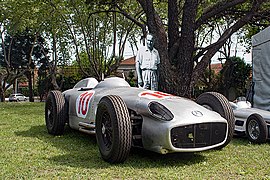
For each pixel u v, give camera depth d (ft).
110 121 15.28
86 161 15.67
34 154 17.06
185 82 32.22
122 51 80.53
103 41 78.89
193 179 12.85
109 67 80.18
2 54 112.27
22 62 115.24
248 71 80.89
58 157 16.42
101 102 15.88
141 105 15.65
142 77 29.37
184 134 14.71
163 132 14.49
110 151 14.98
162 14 58.59
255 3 33.81
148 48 29.73
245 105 23.49
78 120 21.03
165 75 31.63
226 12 37.27
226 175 13.44
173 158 16.26
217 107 17.70
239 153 17.52
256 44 27.66
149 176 13.30
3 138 21.67
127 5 55.72
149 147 15.19
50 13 70.03
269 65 25.77
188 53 32.42
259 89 27.12
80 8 67.00
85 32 75.92
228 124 17.28
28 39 113.91
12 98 149.28
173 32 34.65
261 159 16.15
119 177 13.20
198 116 15.19
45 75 119.75
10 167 14.53
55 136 22.41
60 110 22.22
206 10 35.60
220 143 15.69
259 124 20.13
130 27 77.56
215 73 106.42
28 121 30.58
